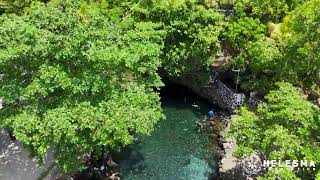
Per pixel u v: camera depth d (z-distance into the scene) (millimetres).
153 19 33656
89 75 23531
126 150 33344
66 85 22703
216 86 38188
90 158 31328
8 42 23969
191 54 34531
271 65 32500
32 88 22688
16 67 24688
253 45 32375
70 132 22141
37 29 23484
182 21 33438
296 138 23000
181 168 31609
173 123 36375
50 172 29578
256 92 36156
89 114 22969
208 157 32531
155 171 31328
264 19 36781
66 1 26359
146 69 26594
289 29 33156
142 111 24719
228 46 37812
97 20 26031
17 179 28609
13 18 25656
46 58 23656
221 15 34312
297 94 26094
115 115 23359
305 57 30500
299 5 34562
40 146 22688
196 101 39188
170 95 39844
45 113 23141
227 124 35469
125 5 35125
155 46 26625
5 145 31594
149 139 34625
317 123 23234
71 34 23609
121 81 26641
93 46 23781
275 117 24422
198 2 37656
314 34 29516
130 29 29609
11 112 24391
